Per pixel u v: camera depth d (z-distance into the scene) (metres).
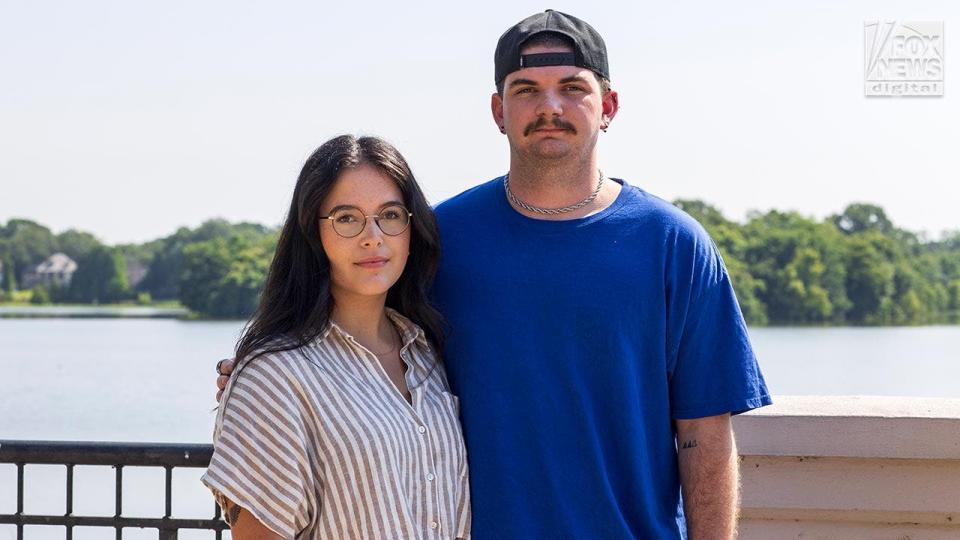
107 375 43.62
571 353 2.61
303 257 2.55
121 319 96.12
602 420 2.62
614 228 2.68
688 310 2.67
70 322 90.38
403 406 2.49
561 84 2.65
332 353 2.49
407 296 2.67
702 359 2.69
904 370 47.34
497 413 2.59
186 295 75.44
